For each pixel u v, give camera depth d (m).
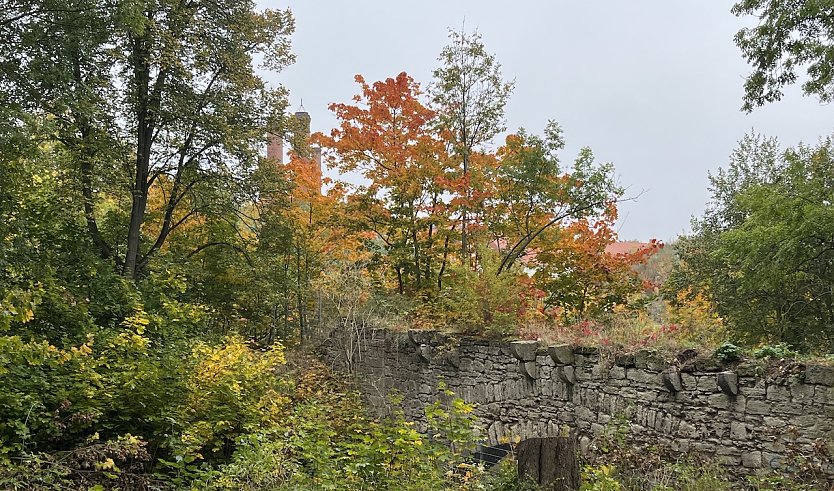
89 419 6.86
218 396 9.03
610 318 10.02
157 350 9.62
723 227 19.75
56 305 9.88
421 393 12.40
